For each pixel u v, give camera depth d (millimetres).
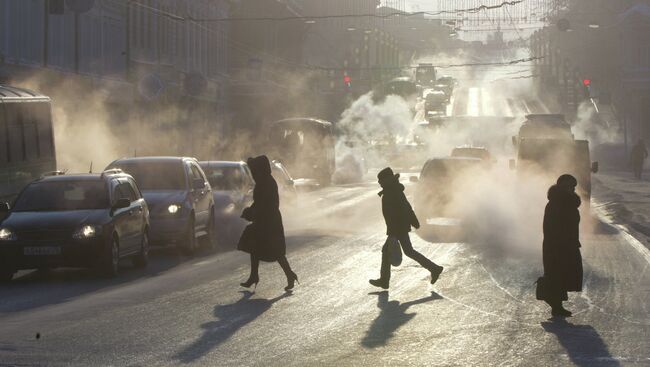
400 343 12656
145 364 11242
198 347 12258
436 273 17781
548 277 14906
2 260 18984
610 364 11516
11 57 39500
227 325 13836
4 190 24094
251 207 17234
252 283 17328
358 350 12172
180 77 62906
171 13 61906
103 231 19219
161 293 17031
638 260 22953
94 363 11273
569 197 14906
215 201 27469
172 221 22812
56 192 20281
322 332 13375
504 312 15148
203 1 69500
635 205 40406
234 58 82062
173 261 22516
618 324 14203
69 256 18969
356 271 20094
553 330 13680
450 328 13766
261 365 11258
